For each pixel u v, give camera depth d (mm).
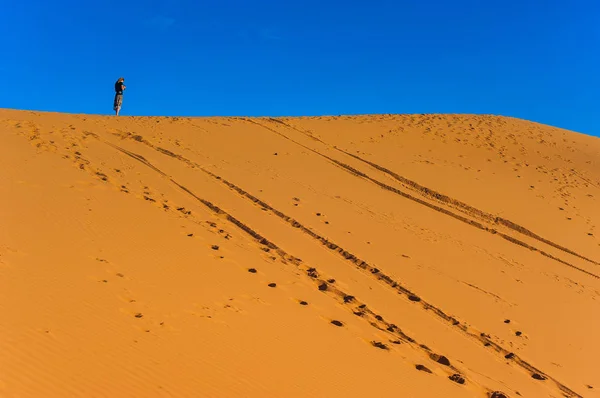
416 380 7305
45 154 13562
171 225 10805
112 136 16875
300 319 8281
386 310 9430
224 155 17250
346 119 26172
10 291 6941
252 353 6898
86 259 8477
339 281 10133
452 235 14273
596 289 12734
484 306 10555
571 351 9422
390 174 18438
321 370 6930
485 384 7676
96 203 11023
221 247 10305
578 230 16578
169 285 8281
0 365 5438
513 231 15688
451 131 26203
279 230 11945
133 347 6344
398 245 12750
